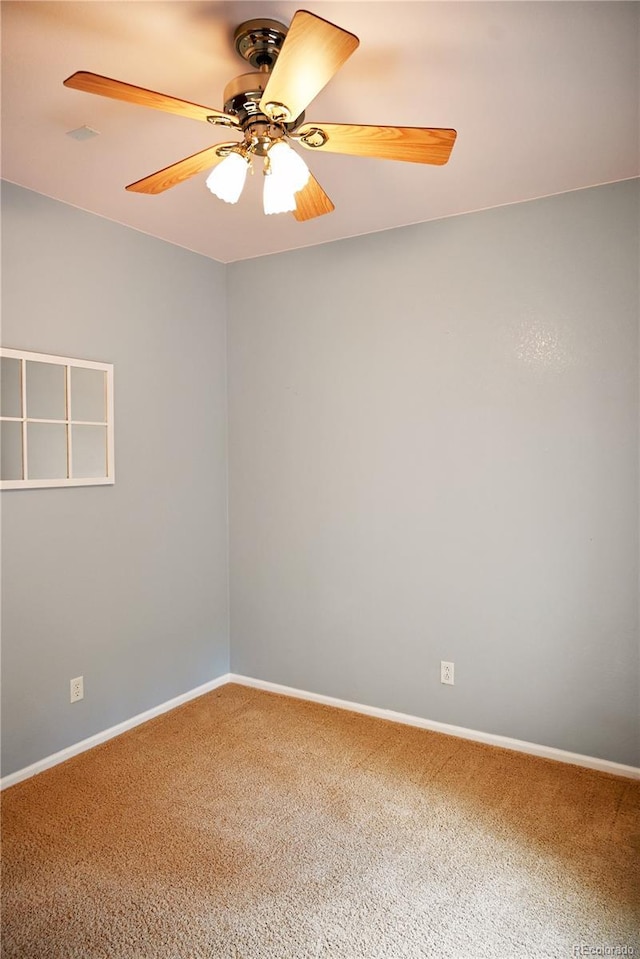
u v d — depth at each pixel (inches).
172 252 127.8
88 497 111.3
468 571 113.7
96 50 65.0
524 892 74.3
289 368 133.6
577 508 103.3
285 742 114.1
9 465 98.1
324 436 129.3
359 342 124.1
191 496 134.2
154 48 64.8
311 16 45.7
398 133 61.4
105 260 113.2
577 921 69.8
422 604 118.9
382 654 124.0
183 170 70.2
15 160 90.0
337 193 102.3
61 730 107.1
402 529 120.5
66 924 69.4
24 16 59.4
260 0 57.6
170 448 128.5
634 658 99.6
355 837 85.1
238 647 144.5
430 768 104.1
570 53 65.6
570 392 103.3
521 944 66.7
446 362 114.6
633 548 98.9
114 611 116.8
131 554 120.0
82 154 88.1
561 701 105.7
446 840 84.3
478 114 78.0
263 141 64.5
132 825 88.0
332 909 71.8
